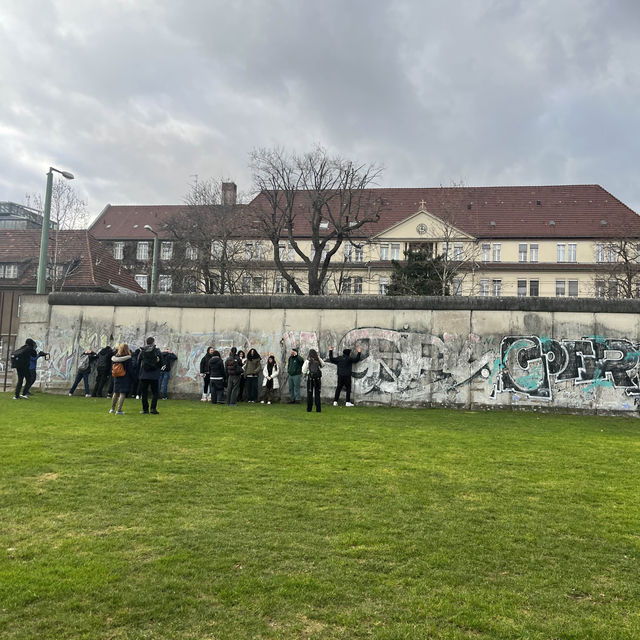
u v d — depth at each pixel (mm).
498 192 70625
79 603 3912
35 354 17359
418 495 6781
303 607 3965
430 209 69312
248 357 17953
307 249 63781
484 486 7273
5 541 5023
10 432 10359
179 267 42656
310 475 7621
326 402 18344
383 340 18203
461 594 4211
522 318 17453
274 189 40344
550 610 4016
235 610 3896
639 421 15492
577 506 6461
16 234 46469
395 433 11648
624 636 3670
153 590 4145
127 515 5797
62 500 6238
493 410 17281
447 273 47781
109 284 44219
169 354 18766
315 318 18719
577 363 17016
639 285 49875
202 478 7324
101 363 18625
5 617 3701
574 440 11320
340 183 39625
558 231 65812
